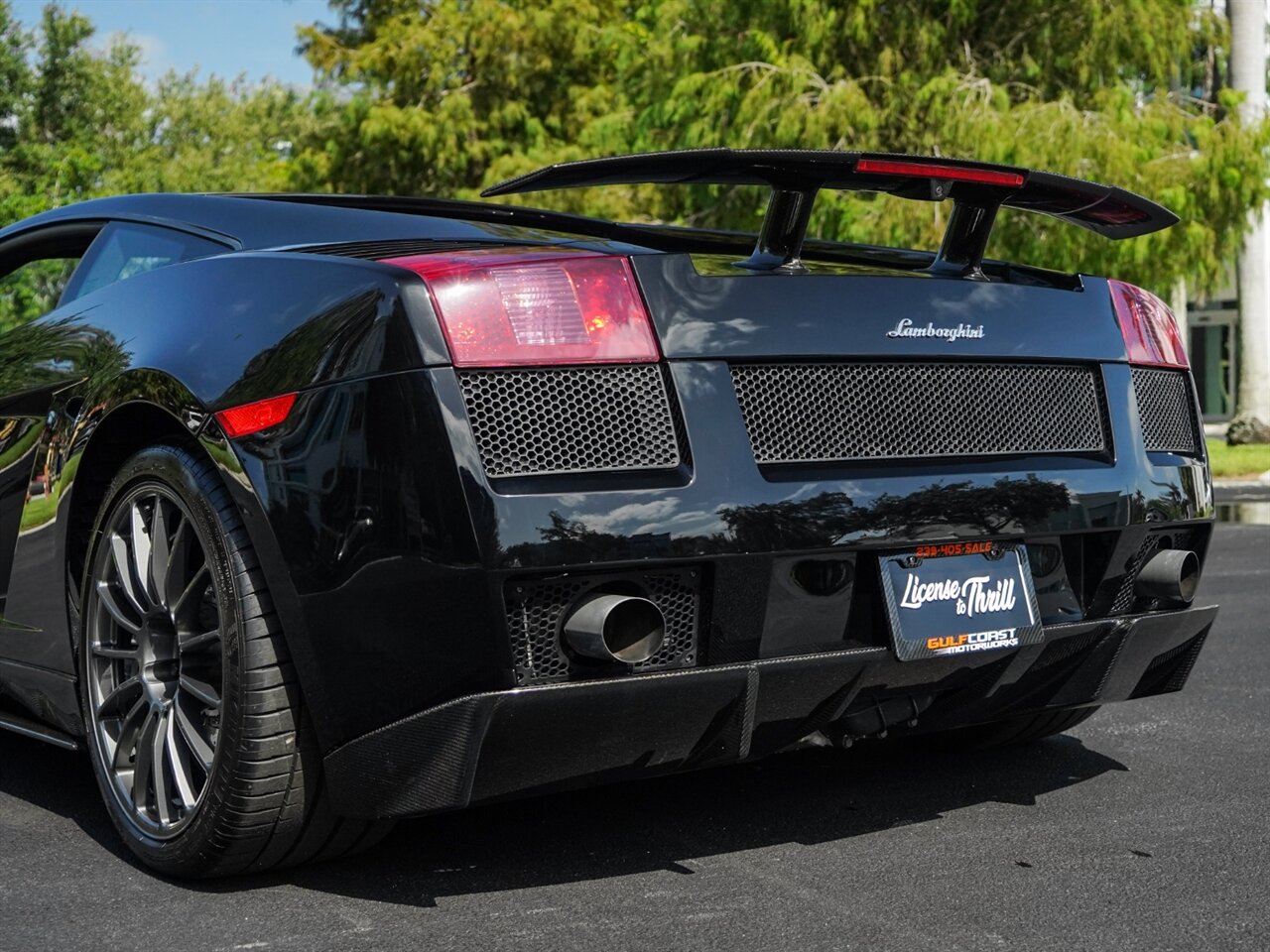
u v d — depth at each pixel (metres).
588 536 2.09
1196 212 13.26
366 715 2.18
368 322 2.15
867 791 2.98
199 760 2.38
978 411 2.51
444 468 2.06
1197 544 2.86
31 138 40.16
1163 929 2.17
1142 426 2.74
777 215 2.39
